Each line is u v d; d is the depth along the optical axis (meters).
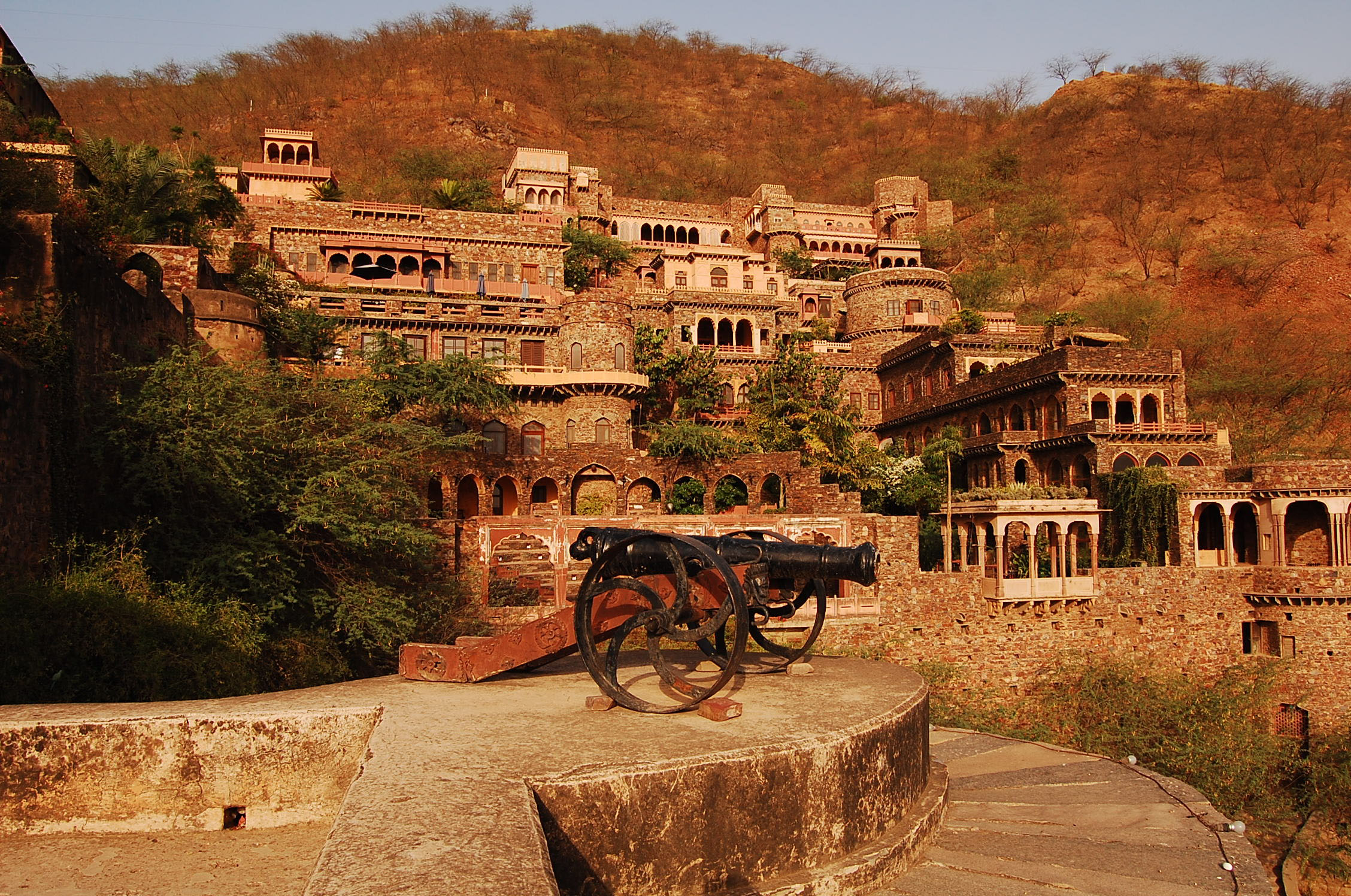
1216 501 38.25
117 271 19.33
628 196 106.31
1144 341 69.38
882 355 62.97
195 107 105.81
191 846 5.86
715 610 8.60
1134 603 35.88
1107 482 41.19
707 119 138.00
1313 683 35.09
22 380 14.53
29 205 17.81
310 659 17.91
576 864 5.08
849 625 33.28
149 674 13.47
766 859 6.03
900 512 47.81
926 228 91.19
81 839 5.93
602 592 8.02
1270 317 73.75
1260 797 29.83
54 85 103.62
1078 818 9.15
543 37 148.62
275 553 18.05
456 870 3.41
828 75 155.00
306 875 5.38
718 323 57.41
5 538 13.83
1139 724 31.70
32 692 12.38
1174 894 7.07
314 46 124.62
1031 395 47.38
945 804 8.95
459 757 5.61
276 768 6.33
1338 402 62.69
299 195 67.75
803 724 7.02
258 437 18.62
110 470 17.33
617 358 48.72
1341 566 35.59
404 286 53.00
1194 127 110.75
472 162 92.62
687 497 41.34
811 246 88.88
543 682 9.09
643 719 7.11
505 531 31.17
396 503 22.89
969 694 34.06
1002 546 34.75
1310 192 96.81
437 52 132.00
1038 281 86.56
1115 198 100.94
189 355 18.97
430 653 8.95
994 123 136.50
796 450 46.44
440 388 37.72
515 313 49.88
